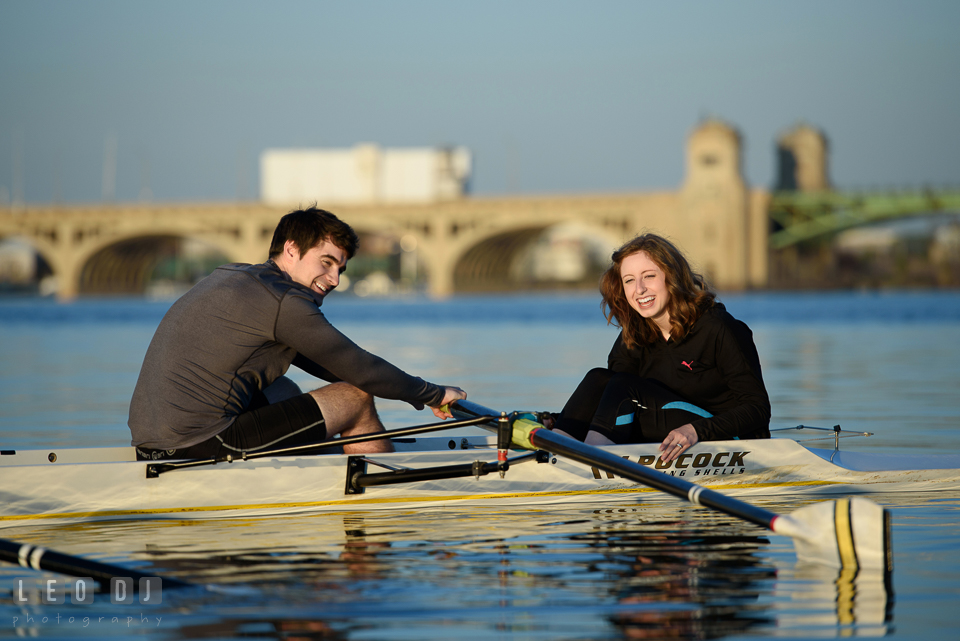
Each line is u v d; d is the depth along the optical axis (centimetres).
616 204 16975
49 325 7206
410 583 647
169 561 710
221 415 859
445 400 944
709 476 969
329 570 682
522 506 941
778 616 573
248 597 614
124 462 852
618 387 953
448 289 17875
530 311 10031
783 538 786
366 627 555
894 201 16988
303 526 841
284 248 873
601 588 633
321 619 570
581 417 974
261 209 17900
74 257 18800
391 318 8331
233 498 873
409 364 2927
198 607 594
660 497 972
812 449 1088
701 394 964
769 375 2572
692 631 547
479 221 17562
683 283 934
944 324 6138
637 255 934
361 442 918
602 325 6456
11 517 827
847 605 593
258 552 738
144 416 868
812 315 8038
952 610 582
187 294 881
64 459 936
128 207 18362
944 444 1329
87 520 844
